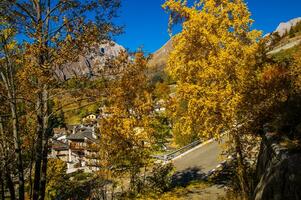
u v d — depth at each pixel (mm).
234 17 11750
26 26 9305
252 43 11773
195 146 27188
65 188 17328
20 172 9609
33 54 8562
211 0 11766
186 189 16000
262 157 9422
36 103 9562
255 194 8188
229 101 10977
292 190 5465
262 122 11609
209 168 20078
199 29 11727
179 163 23219
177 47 12328
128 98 11703
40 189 10227
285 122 8336
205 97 11547
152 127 14633
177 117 13523
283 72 12477
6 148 10148
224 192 14383
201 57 12273
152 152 15547
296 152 6191
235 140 12164
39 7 9938
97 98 9664
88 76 9375
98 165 15570
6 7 9062
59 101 9562
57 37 9062
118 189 18594
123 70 9656
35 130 10672
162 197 15242
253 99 11484
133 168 16172
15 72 9758
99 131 15203
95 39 9055
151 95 13367
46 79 8500
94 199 16047
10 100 9078
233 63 11273
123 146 14875
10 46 9297
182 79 12539
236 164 15305
